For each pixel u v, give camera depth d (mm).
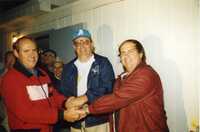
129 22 3787
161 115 2838
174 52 3291
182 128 3221
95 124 3369
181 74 3223
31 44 3004
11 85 2869
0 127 3738
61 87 3627
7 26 6496
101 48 4188
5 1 6027
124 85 2855
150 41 3535
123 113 2881
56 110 3016
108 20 4078
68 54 4648
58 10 4969
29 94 2936
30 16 5539
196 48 3092
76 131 3473
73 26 4566
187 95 3168
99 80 3373
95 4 4246
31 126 2922
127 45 2967
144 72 2797
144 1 3598
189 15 3154
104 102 2908
